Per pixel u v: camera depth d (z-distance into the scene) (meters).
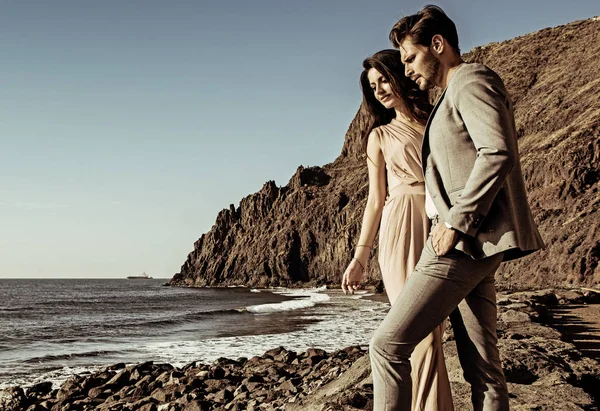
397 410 2.27
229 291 104.69
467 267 2.21
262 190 144.50
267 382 9.12
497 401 2.40
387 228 3.00
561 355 4.95
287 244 117.31
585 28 97.00
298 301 52.69
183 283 150.12
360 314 32.09
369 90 3.18
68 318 41.66
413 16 2.47
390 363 2.28
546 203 50.41
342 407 4.00
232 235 146.75
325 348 16.11
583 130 53.91
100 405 9.24
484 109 2.14
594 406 3.64
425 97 3.03
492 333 2.45
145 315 43.78
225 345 18.88
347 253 103.81
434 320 2.25
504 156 2.07
